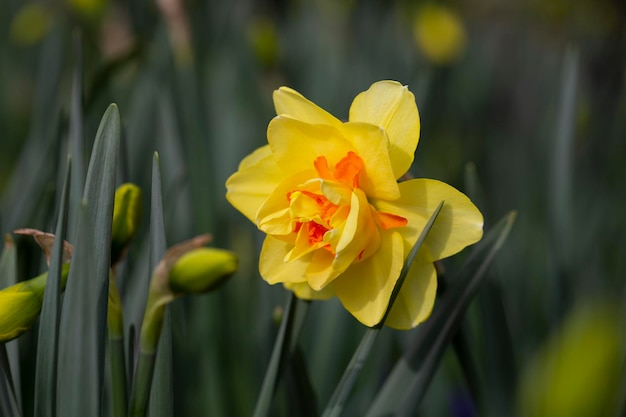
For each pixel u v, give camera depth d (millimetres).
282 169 510
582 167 1095
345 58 1210
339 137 498
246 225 921
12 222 658
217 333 681
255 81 1220
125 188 510
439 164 1235
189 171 720
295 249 500
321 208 498
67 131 688
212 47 1302
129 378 522
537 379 506
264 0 1661
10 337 482
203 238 484
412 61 1308
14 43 1562
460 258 600
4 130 1350
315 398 560
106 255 493
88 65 1311
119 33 1222
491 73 1523
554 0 1813
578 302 723
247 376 714
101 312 490
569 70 667
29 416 597
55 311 484
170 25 790
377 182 498
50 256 499
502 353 570
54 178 633
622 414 534
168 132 784
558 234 674
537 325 824
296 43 1396
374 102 510
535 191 1013
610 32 1719
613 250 953
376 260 500
